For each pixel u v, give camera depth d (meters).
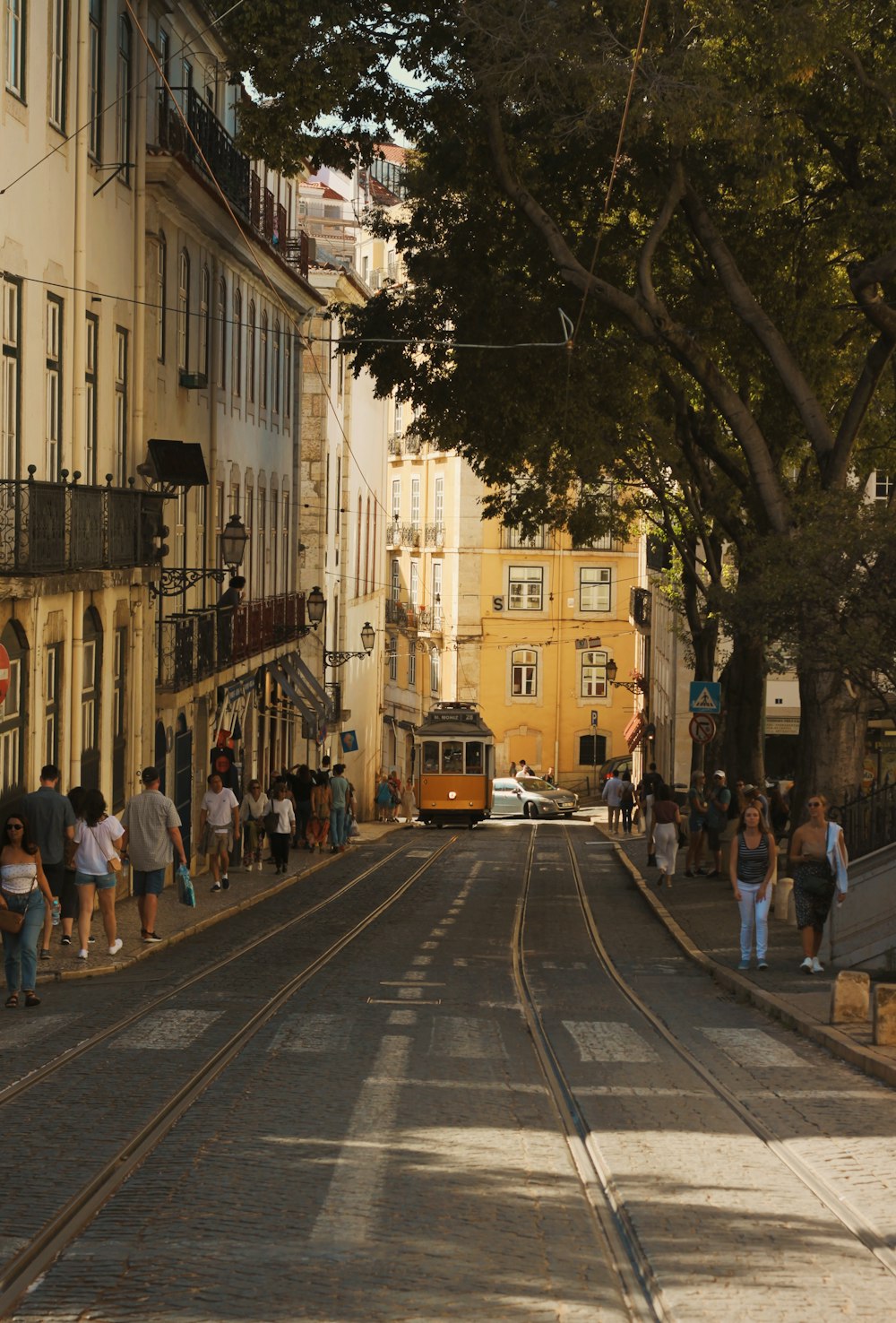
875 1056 17.53
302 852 56.38
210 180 43.50
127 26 37.03
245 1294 9.02
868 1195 11.79
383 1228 10.46
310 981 24.16
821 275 40.28
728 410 34.88
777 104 33.50
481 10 32.41
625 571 109.94
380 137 36.56
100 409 35.12
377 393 42.41
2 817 26.98
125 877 37.09
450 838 69.81
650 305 34.66
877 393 45.03
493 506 54.41
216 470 50.00
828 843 25.34
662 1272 9.61
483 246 40.56
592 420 41.22
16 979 20.98
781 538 28.86
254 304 57.25
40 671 29.23
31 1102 14.59
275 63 33.12
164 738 41.38
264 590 61.41
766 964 26.20
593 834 75.06
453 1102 14.97
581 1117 14.57
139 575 37.00
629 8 31.52
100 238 34.91
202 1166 12.16
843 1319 8.79
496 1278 9.43
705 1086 16.38
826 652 28.11
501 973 26.11
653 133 34.03
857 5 32.28
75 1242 10.08
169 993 22.23
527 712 109.56
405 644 114.69
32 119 29.48
